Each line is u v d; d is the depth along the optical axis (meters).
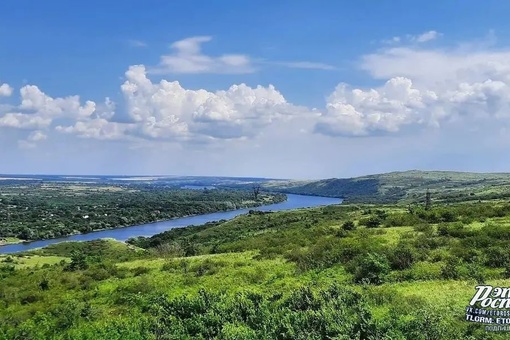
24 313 22.48
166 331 16.56
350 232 40.38
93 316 20.52
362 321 14.59
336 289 18.67
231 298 19.52
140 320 18.25
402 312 15.91
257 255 35.31
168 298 22.11
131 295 23.38
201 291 19.83
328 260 27.67
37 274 39.09
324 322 14.91
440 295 17.94
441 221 43.50
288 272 26.95
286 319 15.48
